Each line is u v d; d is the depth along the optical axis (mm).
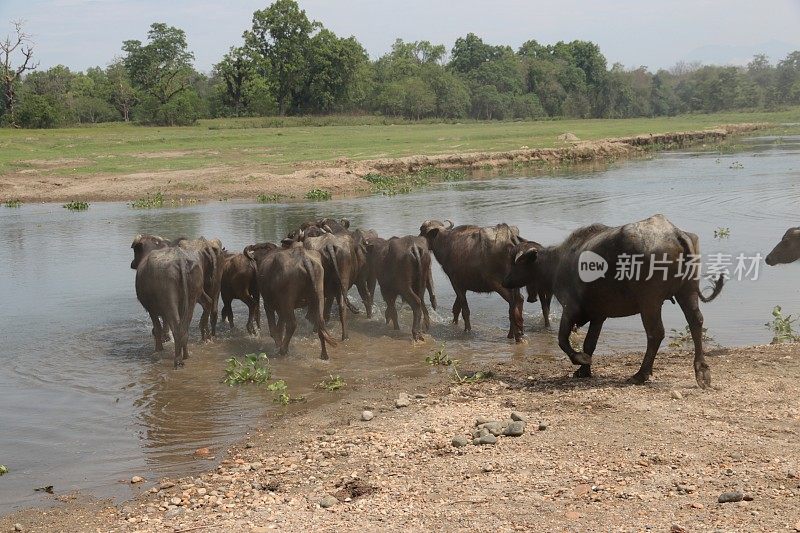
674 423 8055
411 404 9680
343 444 8312
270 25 108625
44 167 44375
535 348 12555
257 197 34312
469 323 13828
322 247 13273
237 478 7691
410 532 6066
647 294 9234
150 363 12289
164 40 115812
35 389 11117
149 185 37406
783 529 5645
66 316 15242
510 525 6035
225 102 108500
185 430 9406
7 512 7297
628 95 147625
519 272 11312
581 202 30328
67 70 136625
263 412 9914
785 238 14430
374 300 16297
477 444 7902
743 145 65938
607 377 10195
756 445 7348
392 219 26594
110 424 9703
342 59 110125
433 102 115062
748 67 192875
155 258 12086
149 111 92625
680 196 31281
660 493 6430
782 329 12383
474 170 48031
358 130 80188
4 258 21406
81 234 25359
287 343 12516
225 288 14156
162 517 6867
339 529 6223
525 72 142875
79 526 6871
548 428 8180
